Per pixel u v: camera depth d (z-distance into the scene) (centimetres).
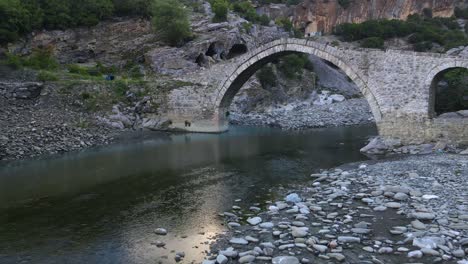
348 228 1195
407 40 8031
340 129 3950
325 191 1608
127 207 1503
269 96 5022
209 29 5150
